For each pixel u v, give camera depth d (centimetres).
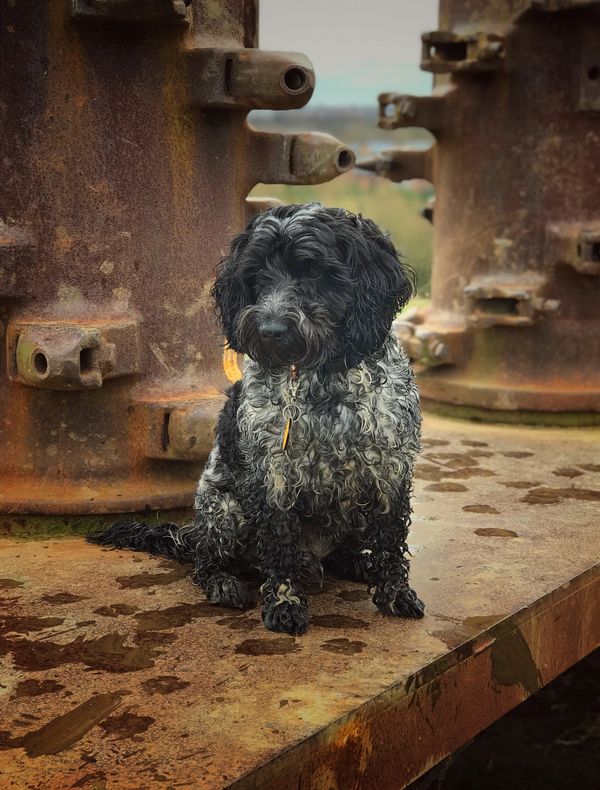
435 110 366
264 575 249
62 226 262
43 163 261
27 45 258
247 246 233
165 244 269
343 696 213
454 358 370
